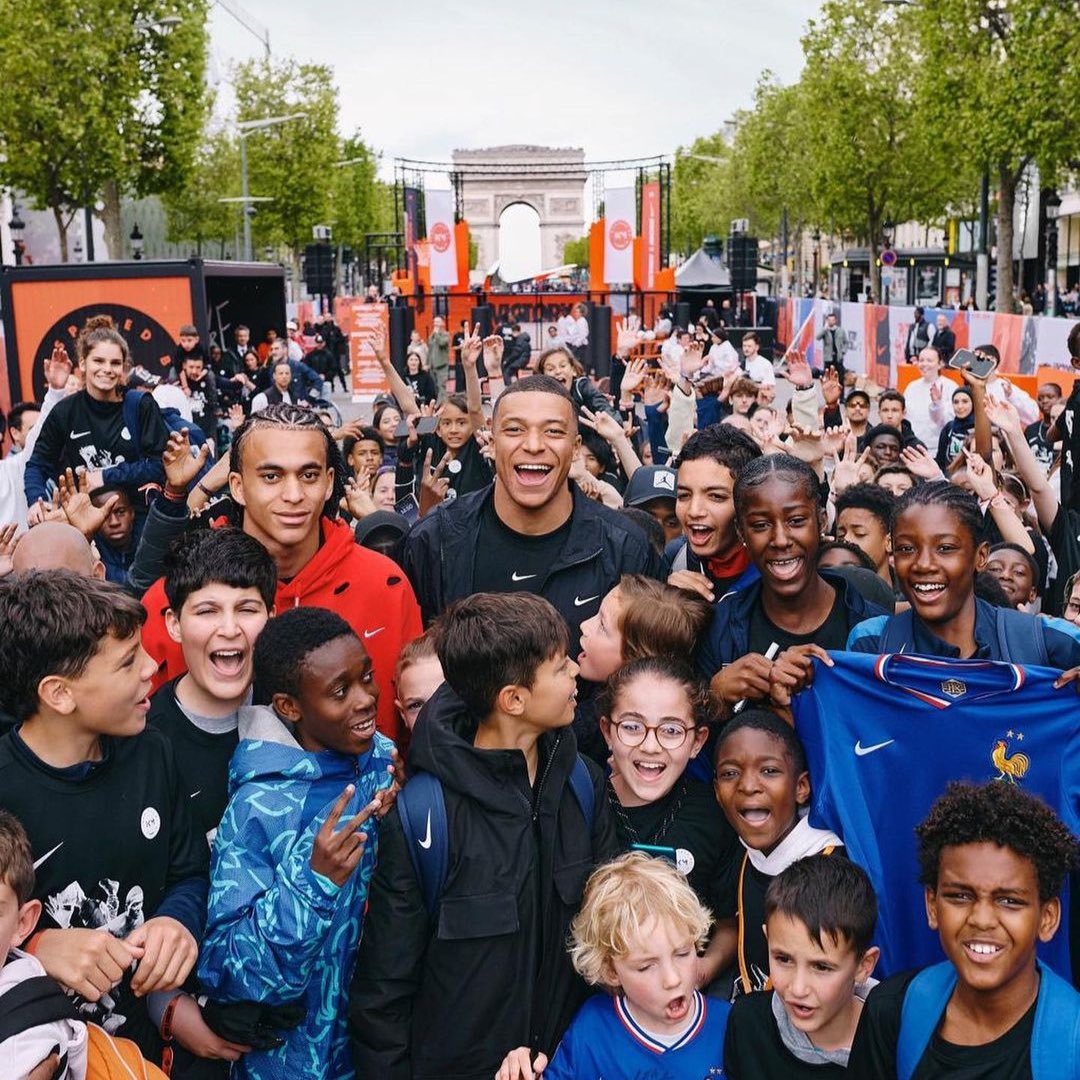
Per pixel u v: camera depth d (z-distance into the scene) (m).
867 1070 2.78
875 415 18.88
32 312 15.57
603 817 3.28
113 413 7.05
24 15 28.06
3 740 2.99
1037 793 3.30
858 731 3.42
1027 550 5.07
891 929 3.40
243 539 3.46
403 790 3.11
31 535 4.10
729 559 4.40
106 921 2.98
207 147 46.28
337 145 48.94
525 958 3.05
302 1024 3.07
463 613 3.14
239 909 2.94
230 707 3.41
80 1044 2.65
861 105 38.56
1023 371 18.62
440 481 7.17
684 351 13.62
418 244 30.84
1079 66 23.19
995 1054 2.60
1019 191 38.47
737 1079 2.99
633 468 6.97
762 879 3.40
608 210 30.61
